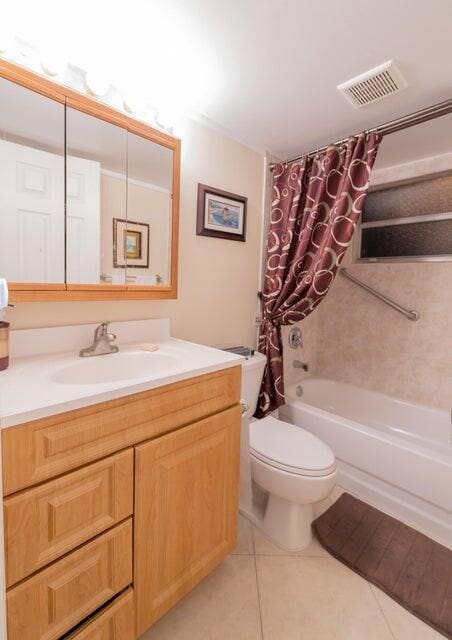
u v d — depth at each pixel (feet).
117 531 2.69
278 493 4.34
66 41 3.53
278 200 6.33
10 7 3.14
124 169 4.20
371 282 7.53
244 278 6.27
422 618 3.50
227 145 5.59
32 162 3.46
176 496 3.16
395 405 7.15
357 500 5.44
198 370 3.29
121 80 4.04
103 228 4.08
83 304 4.13
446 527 4.62
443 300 6.54
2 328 3.07
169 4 3.07
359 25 3.27
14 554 2.14
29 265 3.51
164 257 4.74
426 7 3.03
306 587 3.88
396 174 6.98
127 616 2.84
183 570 3.33
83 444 2.44
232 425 3.76
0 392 2.47
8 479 2.09
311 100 4.62
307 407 6.41
